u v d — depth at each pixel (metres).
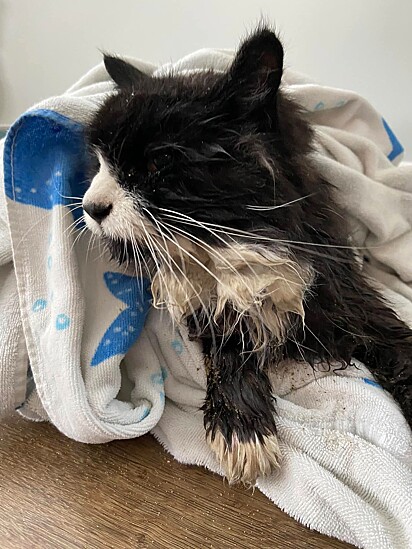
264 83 0.28
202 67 0.40
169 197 0.27
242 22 0.59
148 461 0.32
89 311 0.33
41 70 0.73
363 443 0.29
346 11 0.54
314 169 0.33
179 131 0.27
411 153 0.58
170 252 0.29
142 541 0.27
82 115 0.33
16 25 0.71
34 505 0.29
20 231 0.32
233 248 0.28
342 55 0.56
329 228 0.32
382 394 0.31
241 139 0.27
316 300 0.31
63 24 0.69
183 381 0.35
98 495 0.29
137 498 0.29
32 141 0.32
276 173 0.28
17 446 0.33
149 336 0.35
